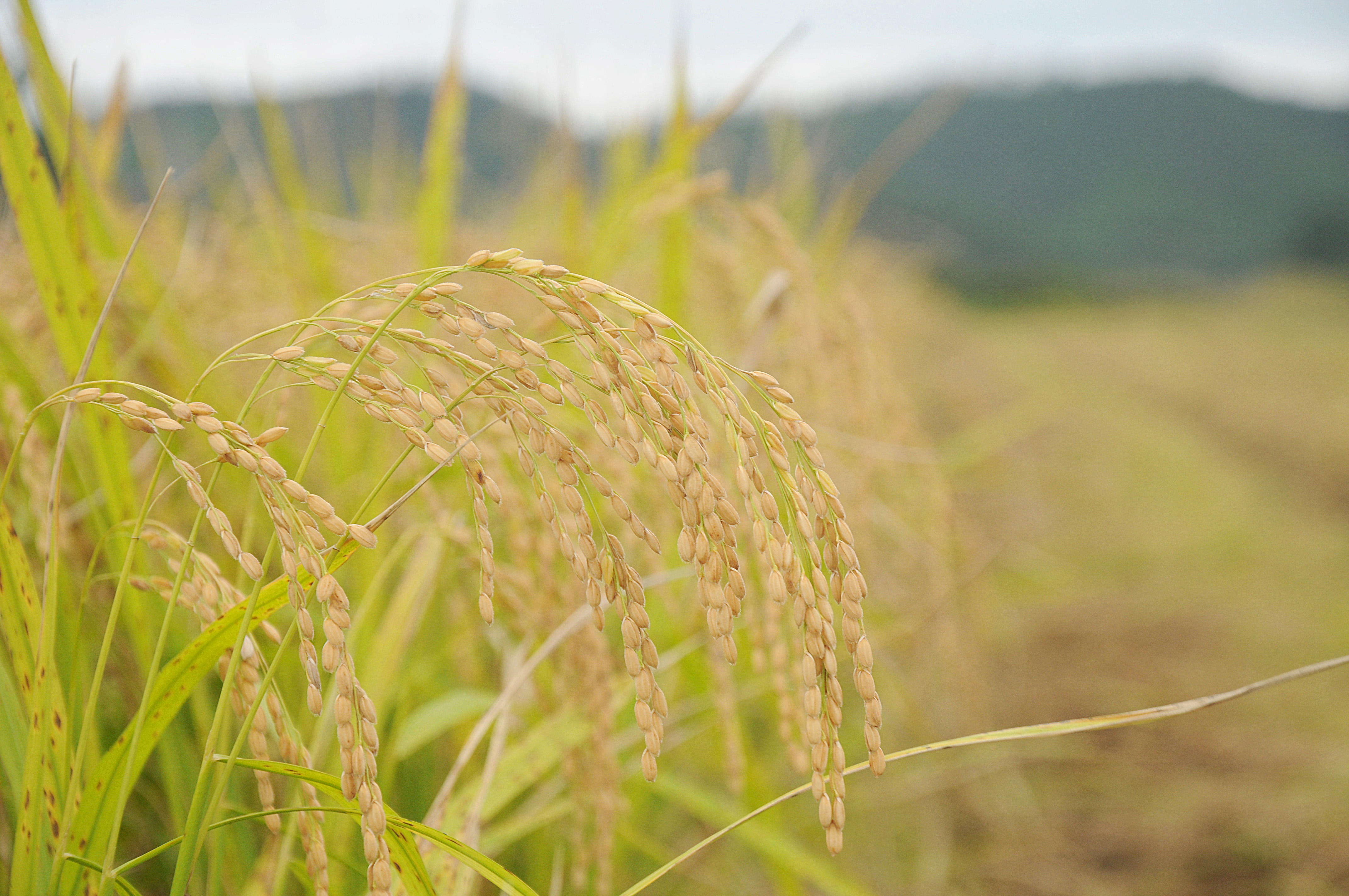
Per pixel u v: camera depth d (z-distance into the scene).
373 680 0.51
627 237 0.76
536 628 0.51
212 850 0.45
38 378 0.50
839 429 0.78
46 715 0.38
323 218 0.91
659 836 0.83
